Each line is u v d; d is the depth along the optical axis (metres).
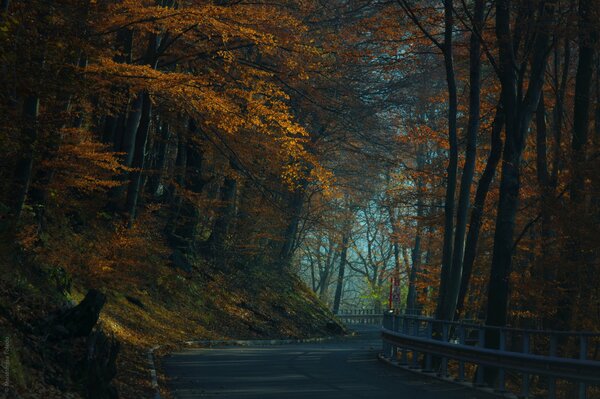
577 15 22.23
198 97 22.62
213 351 26.17
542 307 22.97
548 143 29.17
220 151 30.92
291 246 55.91
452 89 25.89
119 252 24.25
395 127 49.00
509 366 14.81
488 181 26.70
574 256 21.34
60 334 12.35
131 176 28.48
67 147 19.88
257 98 28.94
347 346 37.62
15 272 15.97
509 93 22.89
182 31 24.08
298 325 45.12
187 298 34.91
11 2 13.88
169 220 38.56
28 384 9.91
